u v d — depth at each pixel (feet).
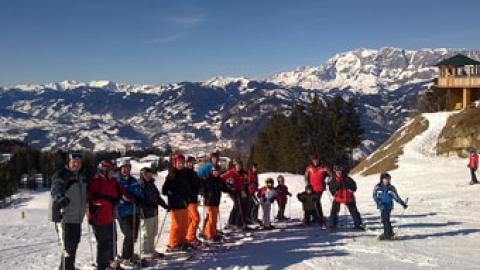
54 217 28.78
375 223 56.49
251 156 317.42
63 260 30.40
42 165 489.67
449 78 189.78
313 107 266.36
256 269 34.71
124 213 36.29
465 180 101.86
